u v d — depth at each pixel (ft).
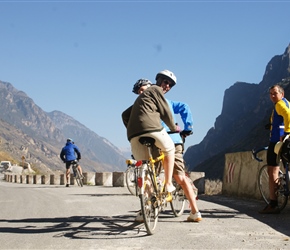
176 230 19.10
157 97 18.94
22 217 23.75
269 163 25.26
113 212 25.40
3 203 32.50
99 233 18.40
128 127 19.02
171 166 19.26
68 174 63.05
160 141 18.72
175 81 20.93
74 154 63.57
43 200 34.37
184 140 22.34
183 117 21.81
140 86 20.48
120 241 16.76
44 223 21.38
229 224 20.83
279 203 25.67
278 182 24.93
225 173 40.42
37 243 16.60
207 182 45.57
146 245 16.06
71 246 15.99
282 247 15.69
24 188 58.54
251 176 34.96
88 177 76.07
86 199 34.78
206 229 19.36
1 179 177.17
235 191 37.55
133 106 19.13
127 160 22.18
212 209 26.99
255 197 33.78
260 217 23.41
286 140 24.22
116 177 59.98
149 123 18.51
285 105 24.63
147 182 18.62
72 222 21.53
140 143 19.08
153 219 18.65
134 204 30.07
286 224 20.93
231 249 15.42
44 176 99.55
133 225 20.34
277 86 25.11
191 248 15.58
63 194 41.96
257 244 16.19
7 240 17.21
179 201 23.72
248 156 35.78
